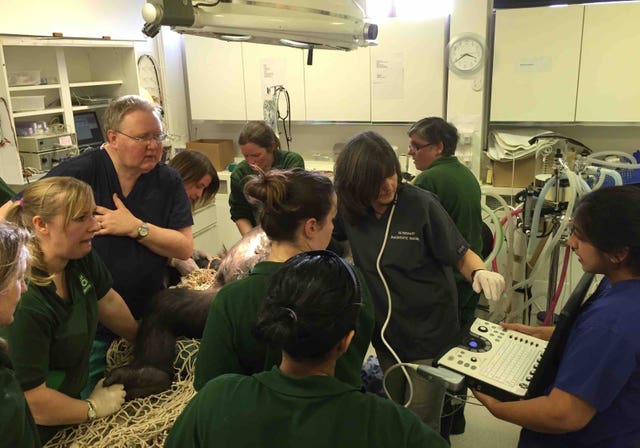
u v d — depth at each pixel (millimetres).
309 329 807
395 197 1763
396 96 4051
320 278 838
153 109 1857
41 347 1308
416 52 3914
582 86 3613
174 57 4773
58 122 3543
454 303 1862
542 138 3652
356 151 1676
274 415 823
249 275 1170
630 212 1184
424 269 1792
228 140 4828
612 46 3486
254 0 1300
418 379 1811
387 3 4176
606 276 1319
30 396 1297
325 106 4250
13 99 3143
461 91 3863
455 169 2395
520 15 3611
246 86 4426
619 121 3609
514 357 1495
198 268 2223
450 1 3879
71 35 3619
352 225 1819
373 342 1888
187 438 867
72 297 1419
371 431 816
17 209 1339
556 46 3594
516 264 3246
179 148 4715
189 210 2082
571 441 1336
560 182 2787
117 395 1495
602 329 1180
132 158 1812
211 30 1330
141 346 1630
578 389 1195
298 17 1339
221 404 858
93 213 1439
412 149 2553
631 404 1225
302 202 1127
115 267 1840
